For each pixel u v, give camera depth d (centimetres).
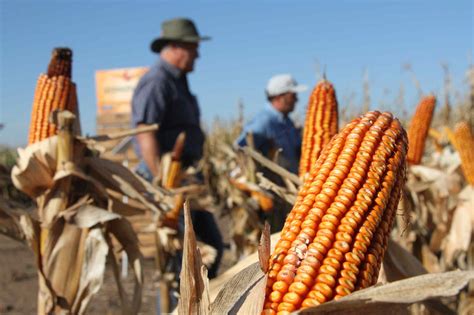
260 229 750
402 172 201
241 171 740
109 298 882
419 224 609
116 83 1059
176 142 638
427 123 639
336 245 176
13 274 1042
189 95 698
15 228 411
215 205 1839
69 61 416
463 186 665
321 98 396
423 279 159
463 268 629
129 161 966
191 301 180
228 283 180
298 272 173
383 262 364
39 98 410
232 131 2142
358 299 156
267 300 172
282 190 409
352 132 200
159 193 437
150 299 897
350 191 184
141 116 643
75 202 408
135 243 425
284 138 732
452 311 318
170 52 666
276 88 730
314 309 158
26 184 400
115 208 430
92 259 396
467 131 577
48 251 396
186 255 181
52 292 395
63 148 399
